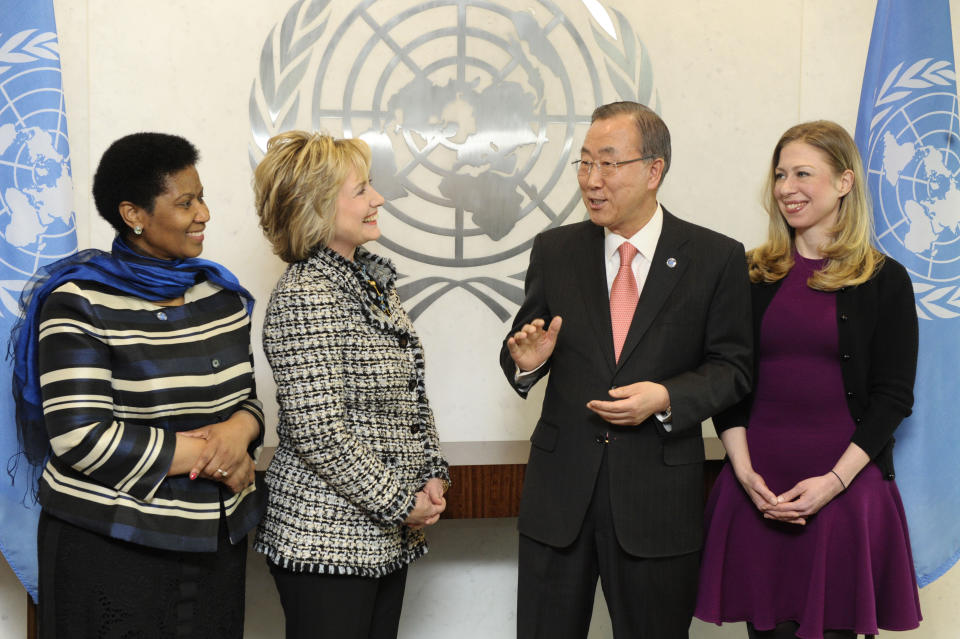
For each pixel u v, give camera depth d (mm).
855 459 1906
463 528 2822
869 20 2889
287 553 1774
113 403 1678
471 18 2707
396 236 2715
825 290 1987
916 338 1974
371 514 1787
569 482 1905
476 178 2732
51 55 2305
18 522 2244
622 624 1901
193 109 2609
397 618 1996
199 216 1763
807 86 2885
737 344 1923
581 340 1933
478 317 2764
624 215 1902
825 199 1986
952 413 2455
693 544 1898
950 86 2506
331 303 1777
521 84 2738
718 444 2590
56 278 1691
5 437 2217
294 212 1795
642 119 1883
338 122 2670
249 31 2627
